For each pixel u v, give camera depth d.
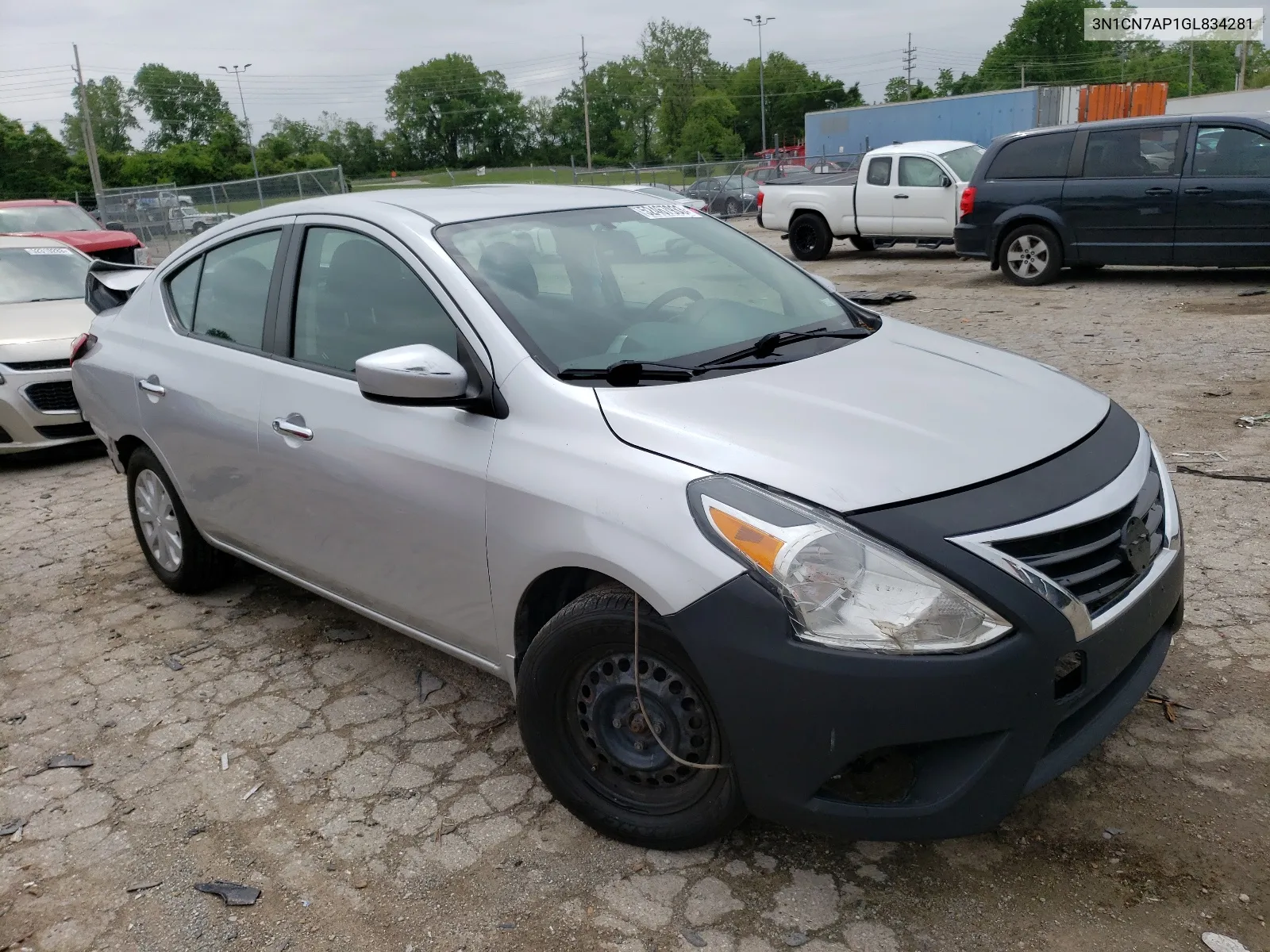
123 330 4.60
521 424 2.82
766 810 2.43
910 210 15.48
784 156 34.59
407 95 119.50
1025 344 8.75
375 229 3.38
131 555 5.34
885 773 2.40
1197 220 10.76
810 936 2.43
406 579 3.23
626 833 2.74
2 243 9.04
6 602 4.79
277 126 120.44
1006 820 2.79
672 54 115.81
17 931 2.63
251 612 4.50
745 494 2.38
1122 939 2.36
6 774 3.34
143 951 2.54
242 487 3.81
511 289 3.11
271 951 2.51
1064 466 2.54
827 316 3.59
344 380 3.37
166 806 3.12
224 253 4.09
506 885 2.68
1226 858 2.58
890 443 2.51
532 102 121.81
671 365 2.98
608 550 2.51
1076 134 11.58
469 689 3.72
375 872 2.77
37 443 7.14
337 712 3.60
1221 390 6.80
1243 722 3.13
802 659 2.25
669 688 2.56
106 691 3.86
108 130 122.62
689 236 3.79
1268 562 4.19
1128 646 2.48
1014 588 2.24
